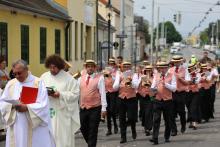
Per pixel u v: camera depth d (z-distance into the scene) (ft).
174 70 52.26
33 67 90.22
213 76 65.57
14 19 79.71
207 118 64.69
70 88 33.47
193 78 57.57
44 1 109.19
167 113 46.91
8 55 77.30
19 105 26.84
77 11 128.98
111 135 52.80
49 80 33.50
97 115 39.50
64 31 114.21
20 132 27.27
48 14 94.07
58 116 32.99
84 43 139.54
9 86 27.73
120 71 48.57
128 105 47.83
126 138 48.70
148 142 47.78
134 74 48.57
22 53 84.28
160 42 304.09
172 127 51.60
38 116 27.02
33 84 27.66
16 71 27.35
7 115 27.22
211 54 267.80
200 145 45.60
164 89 46.34
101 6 209.77
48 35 100.42
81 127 40.06
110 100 53.67
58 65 33.35
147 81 53.98
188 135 52.13
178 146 45.09
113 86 48.75
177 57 53.36
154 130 46.32
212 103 66.49
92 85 39.37
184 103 53.21
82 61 136.46
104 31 181.47
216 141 47.93
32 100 27.22
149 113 52.13
